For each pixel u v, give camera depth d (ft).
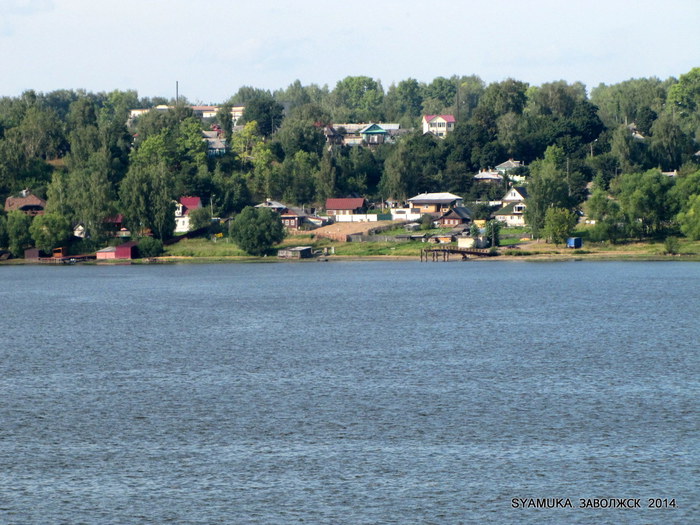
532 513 647.56
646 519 637.30
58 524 635.25
